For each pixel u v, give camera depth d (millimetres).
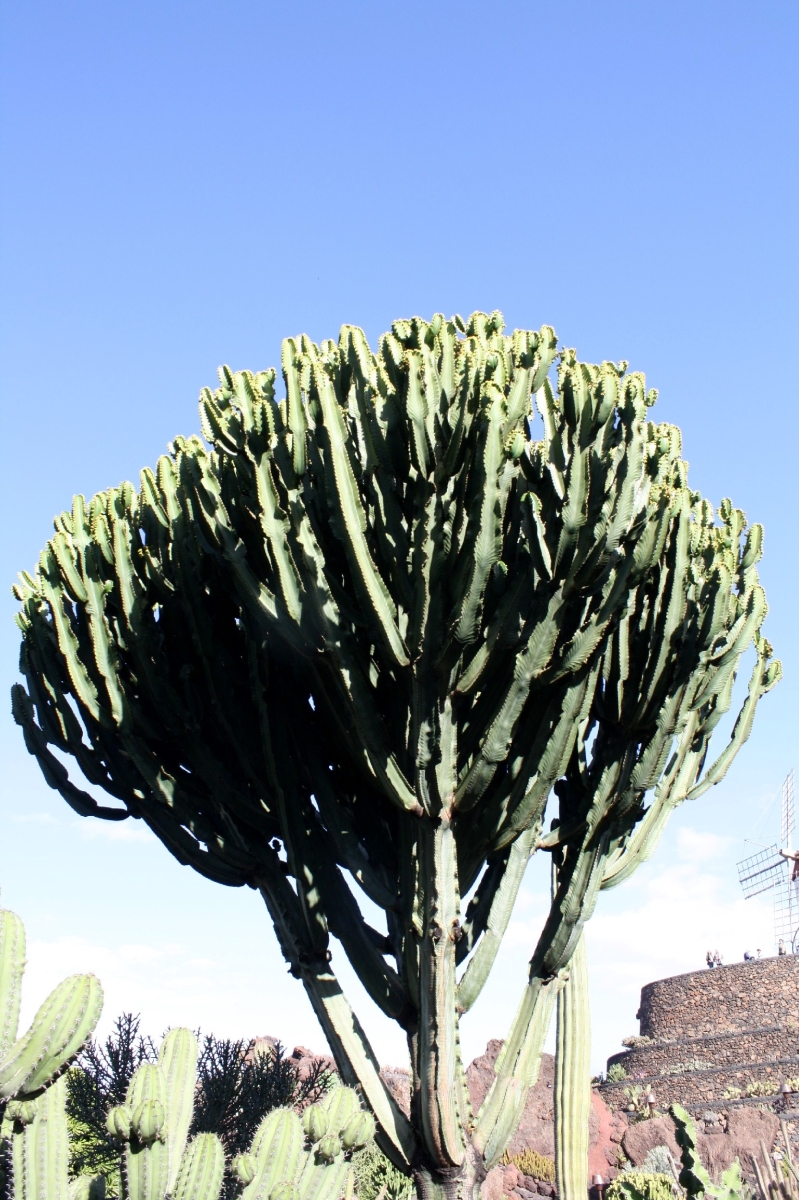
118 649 6414
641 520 5867
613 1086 23766
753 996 24188
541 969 5957
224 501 5938
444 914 5293
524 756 5715
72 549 6453
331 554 5621
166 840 6500
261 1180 4133
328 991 5727
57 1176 3850
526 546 5473
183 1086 4434
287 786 5926
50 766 6734
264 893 6289
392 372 5527
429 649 5180
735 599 6516
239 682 6270
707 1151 17000
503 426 5090
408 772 5527
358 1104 4500
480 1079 15930
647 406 6195
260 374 6125
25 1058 3285
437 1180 5270
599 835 6031
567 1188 7301
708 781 6871
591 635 5559
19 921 3408
